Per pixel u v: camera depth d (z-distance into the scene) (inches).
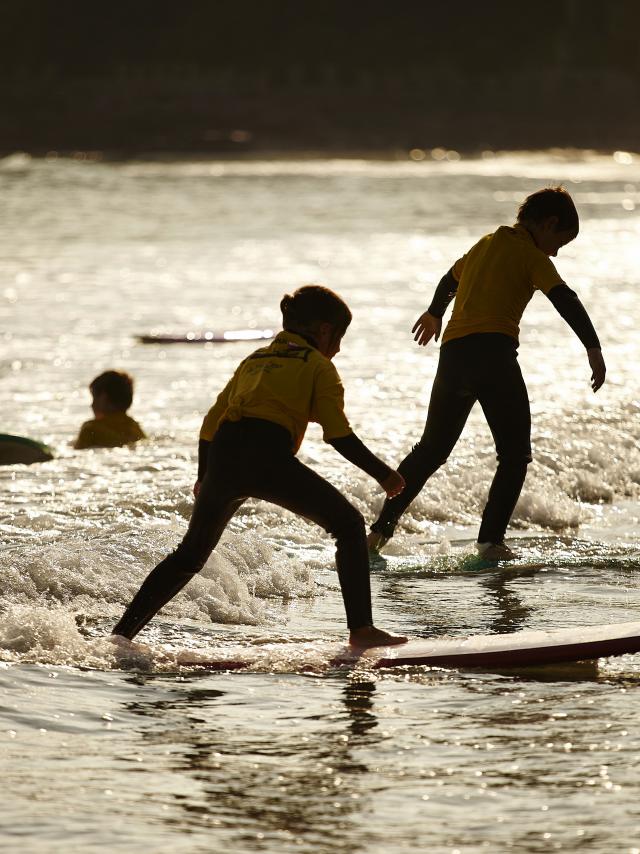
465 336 1001.5
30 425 1566.2
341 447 738.2
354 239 4269.2
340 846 486.3
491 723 626.2
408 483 1023.0
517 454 1004.6
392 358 1980.8
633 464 1284.4
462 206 5762.8
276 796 534.3
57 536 981.8
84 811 517.7
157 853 480.1
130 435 1432.1
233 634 794.8
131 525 1010.7
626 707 652.1
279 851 482.3
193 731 614.5
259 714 641.0
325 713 642.2
